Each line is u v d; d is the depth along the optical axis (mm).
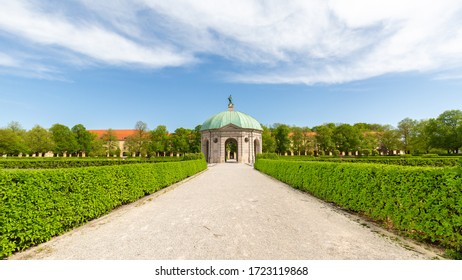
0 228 5648
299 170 16906
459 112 57688
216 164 61344
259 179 24281
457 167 6066
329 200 12141
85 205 8500
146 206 11508
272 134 96125
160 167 16641
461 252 5984
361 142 75375
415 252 6164
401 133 73438
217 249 6309
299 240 6926
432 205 6418
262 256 5922
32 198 6445
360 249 6336
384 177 8141
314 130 116938
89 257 5922
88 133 88438
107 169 10156
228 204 11695
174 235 7332
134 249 6352
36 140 73188
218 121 69438
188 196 14102
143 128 72750
